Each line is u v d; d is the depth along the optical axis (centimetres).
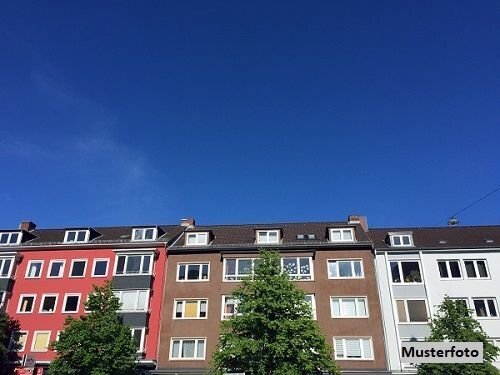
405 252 3356
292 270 3388
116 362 2667
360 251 3400
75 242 3772
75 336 2697
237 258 3491
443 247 3331
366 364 2981
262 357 2272
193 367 3116
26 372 3294
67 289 3578
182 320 3300
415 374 2917
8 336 3419
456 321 2461
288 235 3778
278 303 2381
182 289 3422
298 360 2223
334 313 3186
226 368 2344
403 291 3222
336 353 3034
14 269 3716
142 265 3550
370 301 3191
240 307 2478
